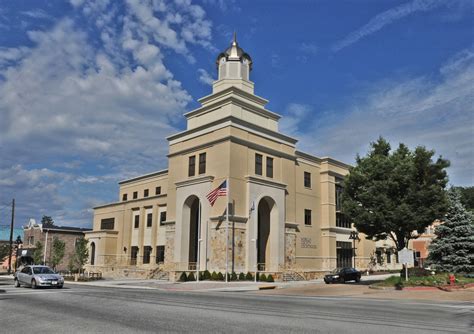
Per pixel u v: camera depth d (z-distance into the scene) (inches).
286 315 546.6
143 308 618.8
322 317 530.3
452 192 1352.1
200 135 1710.1
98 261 2246.6
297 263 1808.6
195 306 651.5
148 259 2095.2
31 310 597.0
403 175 1194.0
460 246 1277.1
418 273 1238.9
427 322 495.5
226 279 1419.8
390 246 2385.6
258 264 1685.5
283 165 1804.9
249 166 1637.6
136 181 2326.5
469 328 451.2
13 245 2839.6
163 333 401.4
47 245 2512.3
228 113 1665.8
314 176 2026.3
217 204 1552.7
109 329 425.4
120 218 2298.2
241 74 1827.0
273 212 1712.6
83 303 698.8
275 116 1846.7
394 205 1190.9
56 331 415.8
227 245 1478.8
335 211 2064.5
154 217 2082.9
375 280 1611.7
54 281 1131.9
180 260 1641.2
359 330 426.3
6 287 1183.6
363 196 1234.6
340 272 1486.2
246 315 540.4
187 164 1739.7
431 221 1197.7
